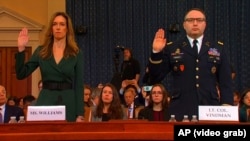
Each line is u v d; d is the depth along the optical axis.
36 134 3.67
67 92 5.06
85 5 17.42
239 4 17.41
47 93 5.04
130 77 13.18
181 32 17.23
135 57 17.30
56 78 5.06
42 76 5.14
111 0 17.44
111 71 17.36
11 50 17.31
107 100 8.01
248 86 17.27
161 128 3.75
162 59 5.04
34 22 17.25
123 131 3.75
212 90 5.14
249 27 17.36
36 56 5.20
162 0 17.38
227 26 17.33
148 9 17.38
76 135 3.69
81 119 5.06
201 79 5.13
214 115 4.22
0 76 17.20
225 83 5.18
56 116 4.22
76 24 17.38
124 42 17.36
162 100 7.94
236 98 10.95
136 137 3.69
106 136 3.69
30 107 4.20
